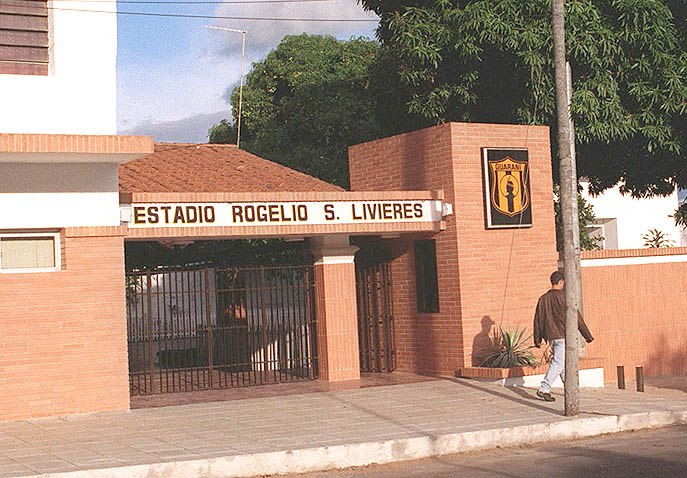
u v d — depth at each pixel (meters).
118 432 13.70
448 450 13.12
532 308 19.42
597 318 21.25
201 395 17.48
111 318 15.48
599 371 18.88
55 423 14.56
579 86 22.48
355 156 21.47
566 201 14.91
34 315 15.00
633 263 21.86
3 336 14.80
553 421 14.17
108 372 15.42
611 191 38.38
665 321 22.22
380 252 20.67
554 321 15.96
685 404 15.96
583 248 33.50
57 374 15.09
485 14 21.62
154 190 17.67
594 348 21.14
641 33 22.44
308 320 19.64
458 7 22.70
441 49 22.73
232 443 12.68
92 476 11.09
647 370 21.89
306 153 30.27
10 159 14.63
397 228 18.62
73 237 15.26
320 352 19.34
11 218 14.88
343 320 19.30
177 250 22.47
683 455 12.07
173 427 14.05
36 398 14.95
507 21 21.78
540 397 16.02
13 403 14.80
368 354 20.89
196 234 16.81
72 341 15.21
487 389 17.39
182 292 18.62
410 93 24.14
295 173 20.95
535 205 19.64
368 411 15.23
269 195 17.52
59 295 15.16
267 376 20.08
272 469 11.93
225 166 20.72
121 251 15.62
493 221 19.06
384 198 18.56
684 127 23.64
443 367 19.22
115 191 15.59
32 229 15.16
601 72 22.50
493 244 19.12
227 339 22.58
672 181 26.69
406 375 19.67
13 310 14.88
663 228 39.19
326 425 14.01
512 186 19.34
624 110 22.92
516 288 19.28
